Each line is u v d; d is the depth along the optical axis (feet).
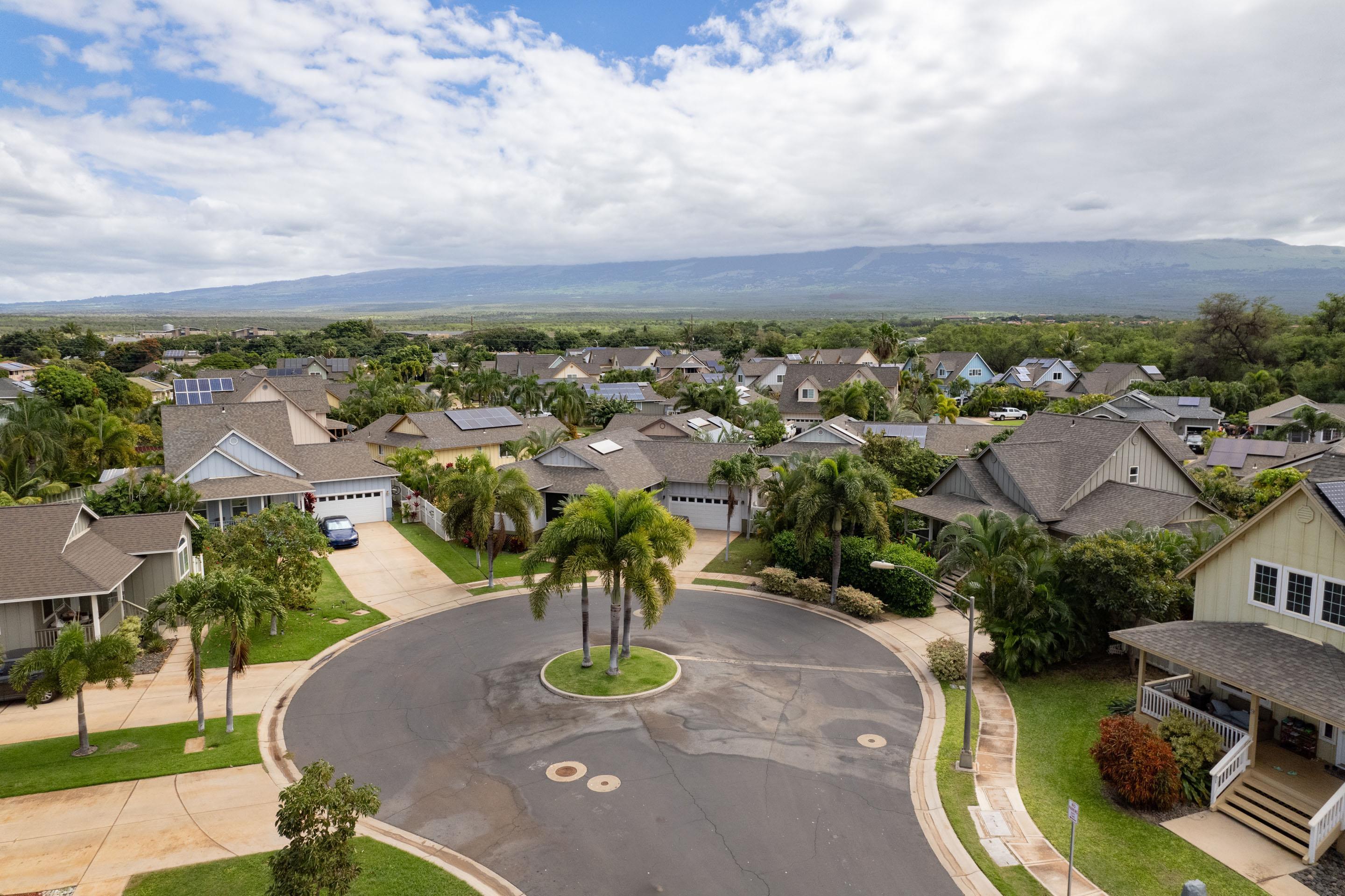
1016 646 92.17
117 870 56.39
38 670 70.74
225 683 90.48
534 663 96.68
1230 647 69.05
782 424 266.36
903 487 161.68
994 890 55.42
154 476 136.46
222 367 482.28
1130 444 129.49
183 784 68.33
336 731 78.89
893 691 89.35
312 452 171.73
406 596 123.13
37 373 305.73
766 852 59.52
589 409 296.71
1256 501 132.57
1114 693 86.79
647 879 56.29
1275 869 56.90
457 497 130.72
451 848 59.88
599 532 90.27
